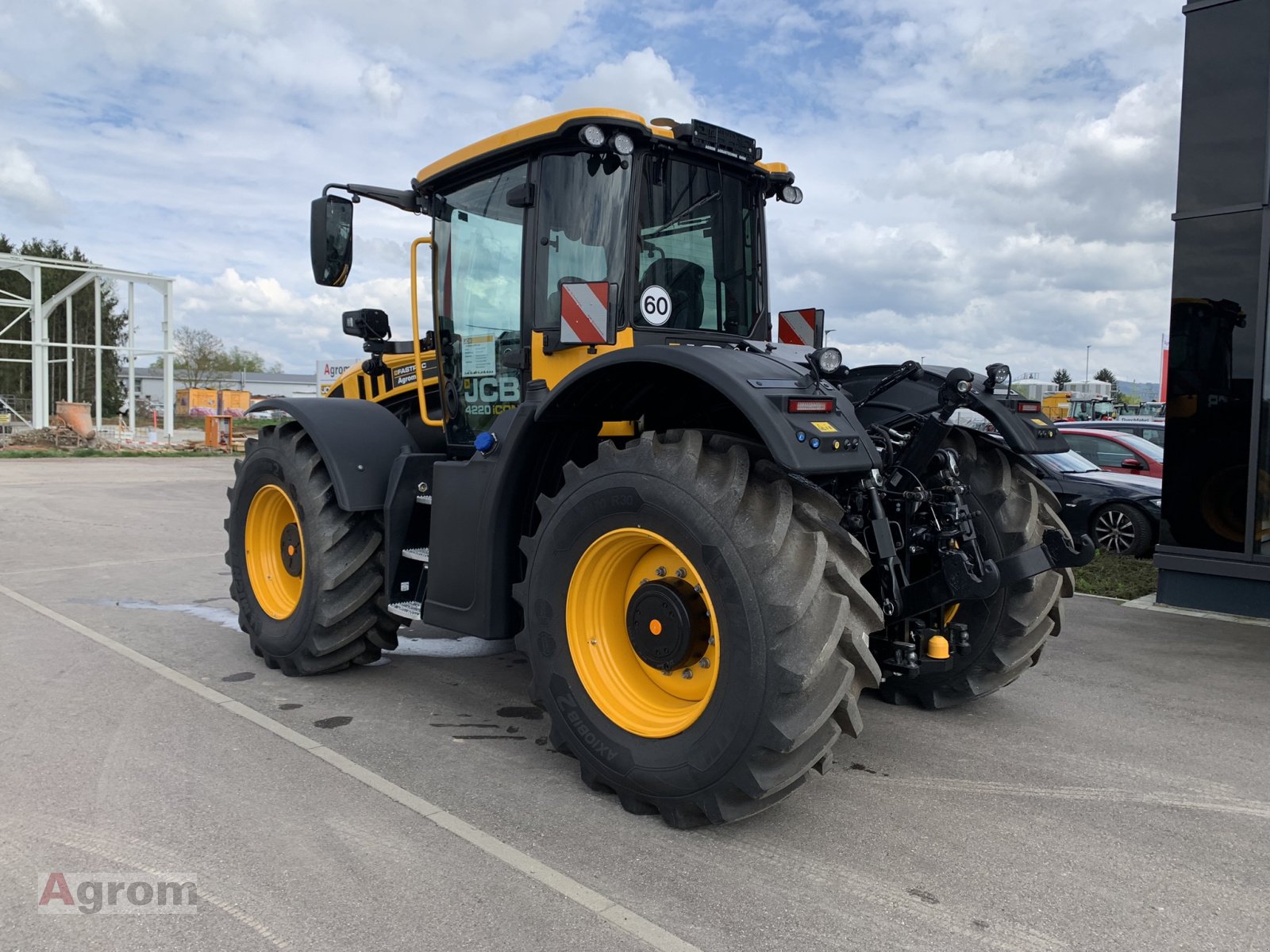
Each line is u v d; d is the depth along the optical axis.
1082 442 10.21
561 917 2.28
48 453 22.92
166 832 2.70
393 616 4.31
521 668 4.62
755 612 2.51
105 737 3.50
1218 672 4.75
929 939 2.21
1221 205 6.07
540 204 3.60
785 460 2.44
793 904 2.37
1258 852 2.73
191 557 7.95
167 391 27.56
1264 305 5.93
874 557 3.23
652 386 3.18
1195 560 6.28
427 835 2.71
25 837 2.66
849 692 2.58
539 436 3.31
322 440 4.07
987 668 3.83
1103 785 3.23
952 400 3.24
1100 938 2.24
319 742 3.50
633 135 3.39
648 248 3.48
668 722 2.83
